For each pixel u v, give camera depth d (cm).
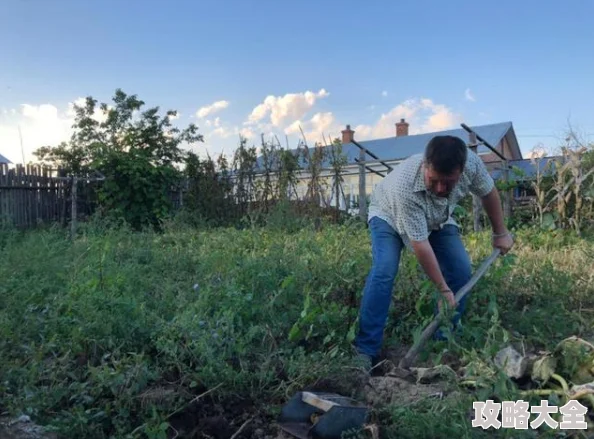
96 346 322
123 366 287
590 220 880
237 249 640
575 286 456
